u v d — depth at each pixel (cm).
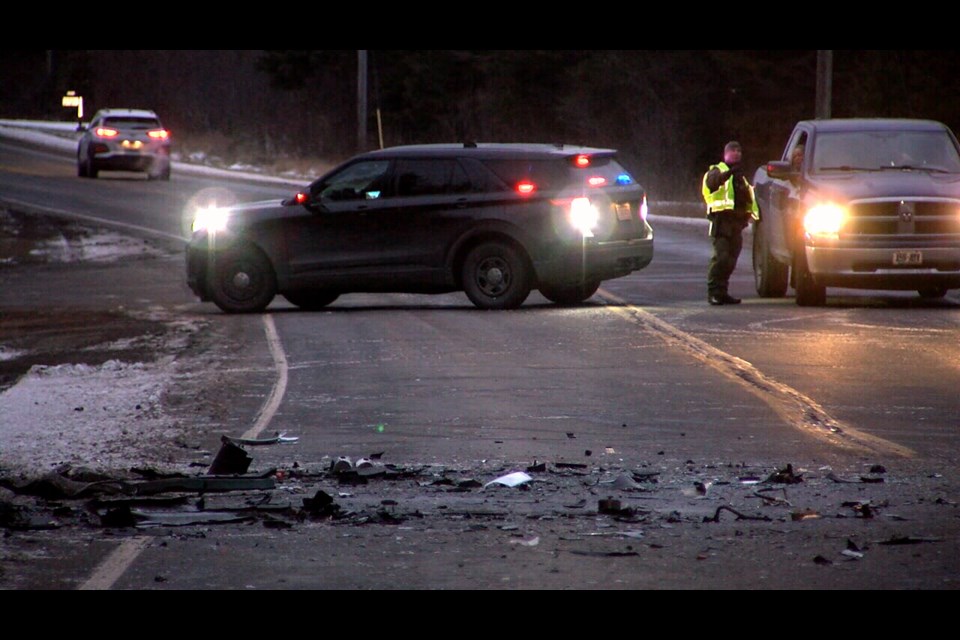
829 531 2545
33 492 3022
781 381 4538
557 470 3250
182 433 3862
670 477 3141
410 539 2519
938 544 2436
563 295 7025
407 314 6700
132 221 12612
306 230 6888
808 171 6681
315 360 5231
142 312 7306
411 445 3603
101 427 3997
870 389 4372
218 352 5553
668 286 7781
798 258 6612
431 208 6750
